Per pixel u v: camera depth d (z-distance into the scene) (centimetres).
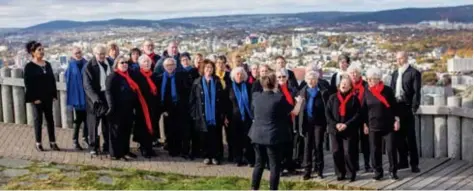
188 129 962
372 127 833
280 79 820
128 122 938
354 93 836
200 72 938
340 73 918
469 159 954
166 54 1060
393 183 830
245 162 932
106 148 976
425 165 934
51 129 996
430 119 998
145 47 1054
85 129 1027
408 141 891
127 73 932
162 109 974
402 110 884
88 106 952
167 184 805
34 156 952
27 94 970
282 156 773
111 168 884
